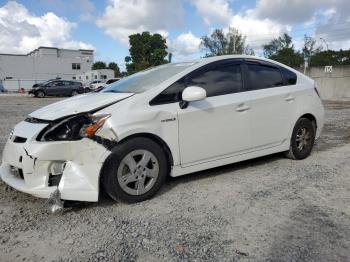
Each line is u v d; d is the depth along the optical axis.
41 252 2.92
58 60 71.75
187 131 4.22
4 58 66.69
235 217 3.54
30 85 58.84
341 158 5.84
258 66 5.12
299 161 5.61
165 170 4.10
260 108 4.91
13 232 3.27
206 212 3.67
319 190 4.29
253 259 2.78
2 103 21.73
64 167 3.62
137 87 4.38
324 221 3.43
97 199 3.64
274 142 5.20
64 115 3.76
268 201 3.95
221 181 4.64
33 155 3.54
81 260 2.79
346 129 9.12
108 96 4.16
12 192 4.27
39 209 3.78
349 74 23.14
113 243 3.05
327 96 24.36
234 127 4.64
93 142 3.62
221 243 3.03
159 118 3.99
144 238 3.12
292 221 3.44
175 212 3.67
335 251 2.88
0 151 6.54
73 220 3.51
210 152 4.46
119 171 3.75
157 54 76.19
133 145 3.80
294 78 5.57
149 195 3.99
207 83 4.51
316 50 62.00
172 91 4.20
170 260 2.78
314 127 5.79
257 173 4.98
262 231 3.24
